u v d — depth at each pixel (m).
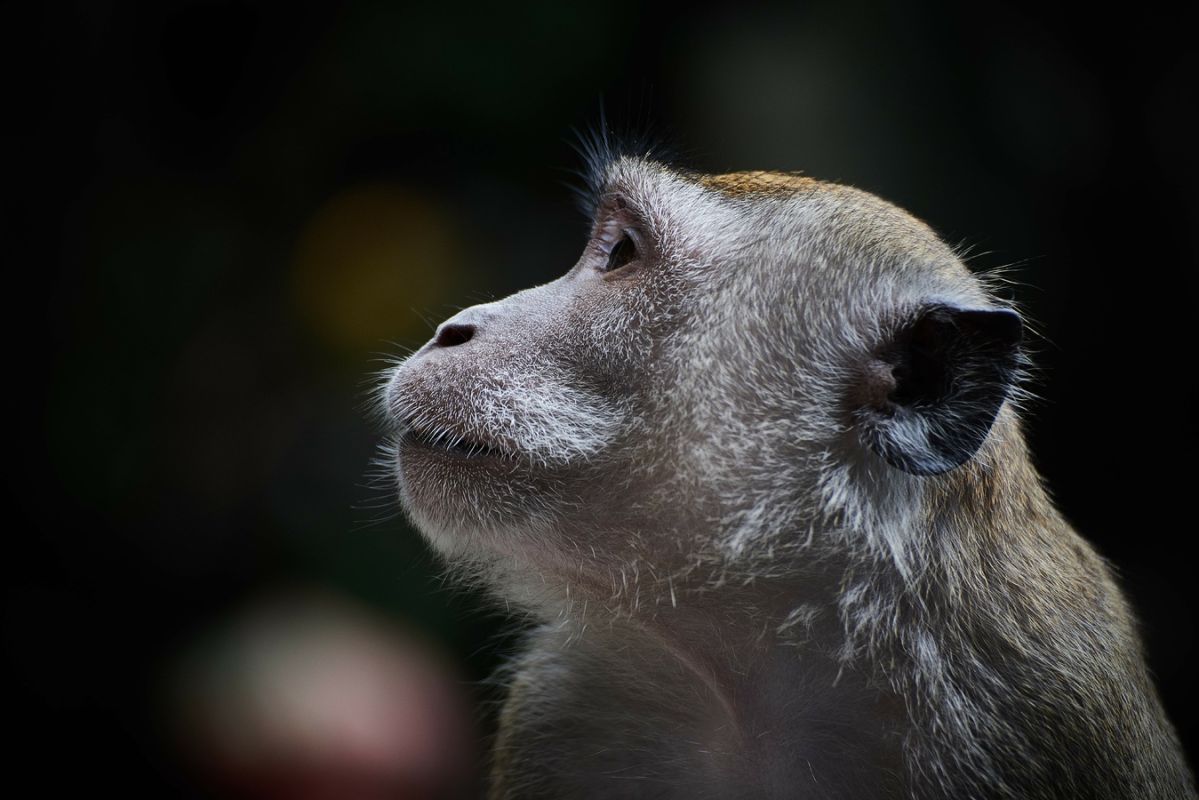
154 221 15.57
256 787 6.73
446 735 7.74
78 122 15.30
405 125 15.66
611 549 5.38
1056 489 15.45
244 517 14.70
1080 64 15.76
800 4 15.27
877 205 5.79
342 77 15.55
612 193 5.89
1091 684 5.30
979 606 5.21
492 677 6.83
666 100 15.33
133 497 14.78
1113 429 15.46
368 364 15.20
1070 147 15.39
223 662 7.12
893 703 5.15
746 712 5.43
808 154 14.42
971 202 14.83
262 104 15.85
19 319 14.91
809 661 5.28
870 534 5.14
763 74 14.73
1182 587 15.06
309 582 13.02
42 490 14.67
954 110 15.02
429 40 15.38
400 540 13.34
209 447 14.95
